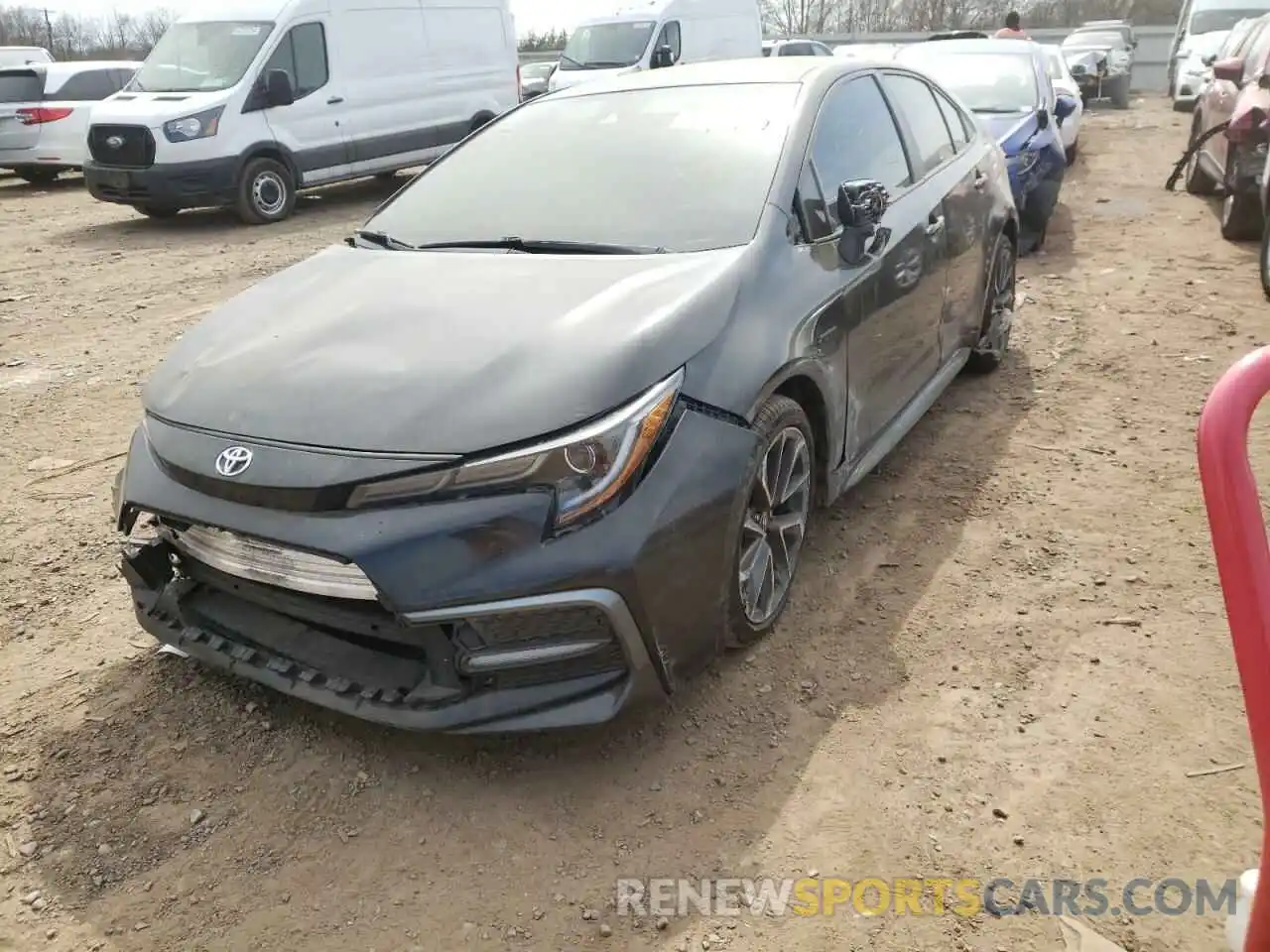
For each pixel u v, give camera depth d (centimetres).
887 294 360
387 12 1173
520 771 261
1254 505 149
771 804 247
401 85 1198
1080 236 852
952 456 439
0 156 1366
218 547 256
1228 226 793
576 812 247
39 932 219
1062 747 262
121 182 1017
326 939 216
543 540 230
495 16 1314
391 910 222
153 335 657
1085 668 293
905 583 341
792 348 293
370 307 288
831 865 230
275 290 323
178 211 1151
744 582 288
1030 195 759
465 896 225
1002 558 354
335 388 252
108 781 261
